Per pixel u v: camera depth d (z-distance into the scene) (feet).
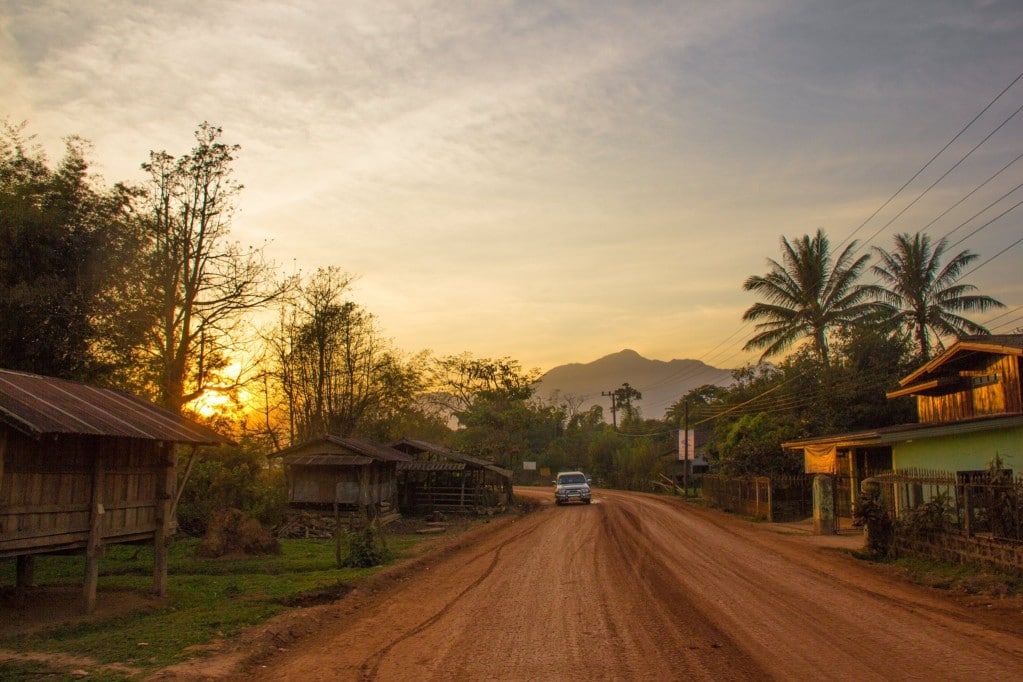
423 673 25.81
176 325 86.53
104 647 29.32
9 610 37.04
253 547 62.95
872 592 41.55
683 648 28.58
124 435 34.83
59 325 64.49
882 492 66.49
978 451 65.51
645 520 96.73
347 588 44.83
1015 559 41.96
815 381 141.18
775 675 24.63
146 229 79.82
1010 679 23.98
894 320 133.49
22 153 66.80
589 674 25.20
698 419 262.47
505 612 37.04
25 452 33.32
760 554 60.08
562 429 327.67
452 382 227.20
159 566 42.11
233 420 96.89
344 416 134.10
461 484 131.23
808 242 152.46
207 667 26.45
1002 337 75.56
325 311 127.44
